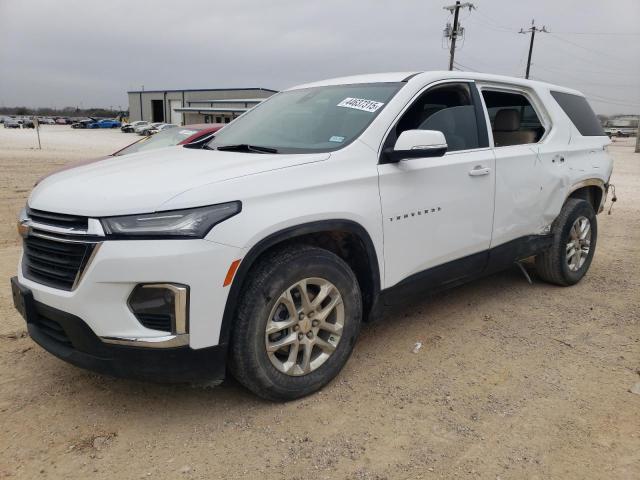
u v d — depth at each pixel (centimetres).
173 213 260
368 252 329
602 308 473
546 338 407
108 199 265
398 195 342
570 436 283
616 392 328
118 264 254
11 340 388
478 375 348
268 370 294
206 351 270
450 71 409
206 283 262
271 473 253
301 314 305
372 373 349
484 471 255
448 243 383
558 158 486
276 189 287
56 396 315
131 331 262
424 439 279
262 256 293
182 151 375
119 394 319
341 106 377
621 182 1680
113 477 249
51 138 4250
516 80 469
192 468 255
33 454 263
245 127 416
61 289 274
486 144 418
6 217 837
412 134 329
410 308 467
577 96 558
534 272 570
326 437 280
